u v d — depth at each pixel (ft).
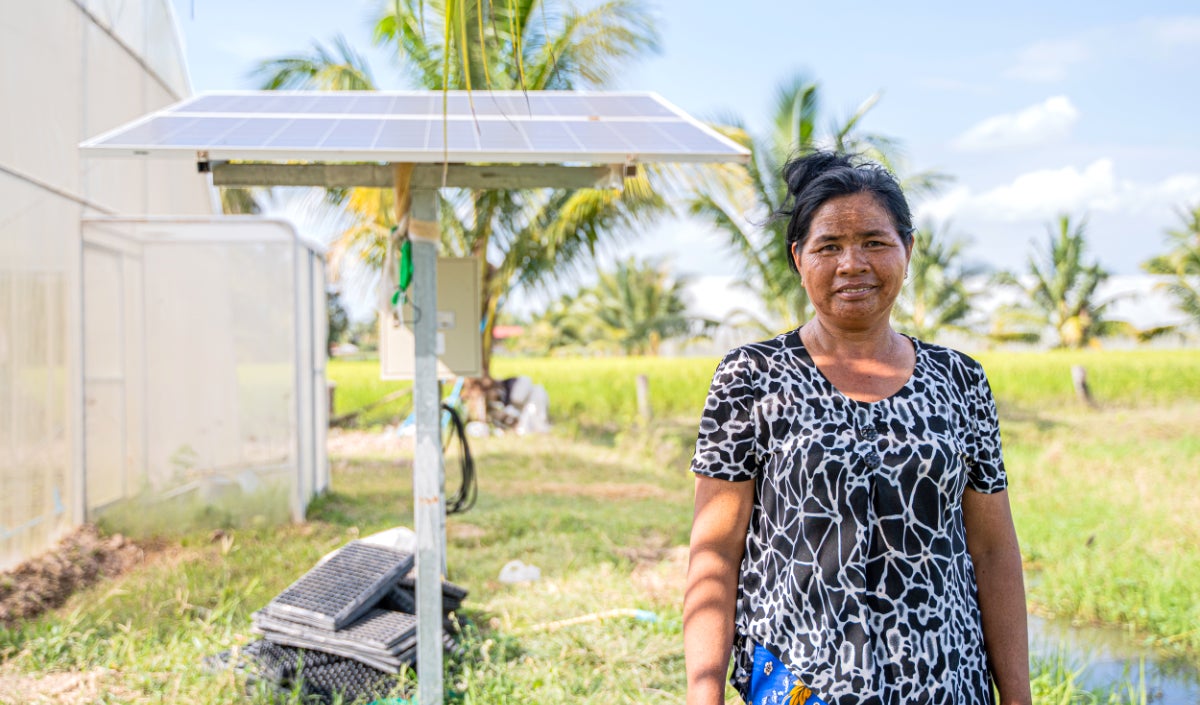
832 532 5.26
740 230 42.50
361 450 44.34
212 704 12.12
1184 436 42.29
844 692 5.14
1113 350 93.25
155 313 24.20
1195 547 21.11
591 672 13.61
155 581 18.35
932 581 5.25
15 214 19.69
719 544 5.58
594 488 31.45
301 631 13.15
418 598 11.46
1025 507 25.77
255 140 10.33
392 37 35.91
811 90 40.32
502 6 32.22
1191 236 98.27
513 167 11.69
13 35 19.83
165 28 29.68
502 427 49.52
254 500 23.90
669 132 11.29
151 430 24.08
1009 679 5.61
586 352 124.98
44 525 20.58
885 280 5.42
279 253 24.31
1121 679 14.23
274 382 24.27
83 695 12.85
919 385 5.49
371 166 11.79
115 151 9.80
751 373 5.60
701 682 5.29
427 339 11.50
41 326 20.76
